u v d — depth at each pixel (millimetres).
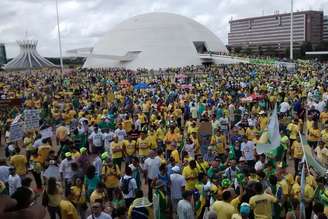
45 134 16094
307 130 17250
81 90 39500
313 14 196750
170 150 15773
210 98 28484
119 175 12000
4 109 26094
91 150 17000
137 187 11711
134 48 115688
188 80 51500
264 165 11867
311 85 36438
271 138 12945
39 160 14266
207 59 109000
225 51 126688
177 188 11281
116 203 10281
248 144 14633
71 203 9727
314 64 81062
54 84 53656
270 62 77000
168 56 110688
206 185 10477
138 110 25656
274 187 10367
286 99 26859
